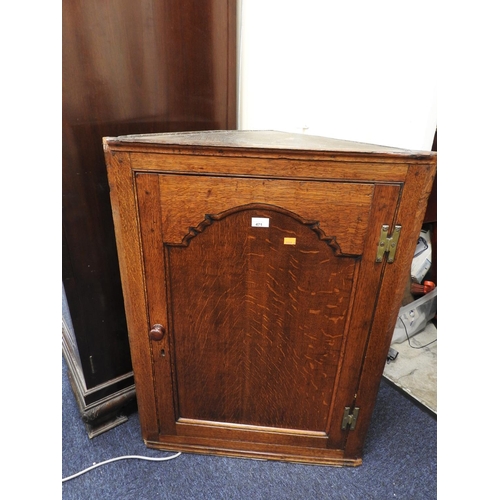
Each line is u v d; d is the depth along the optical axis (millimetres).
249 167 597
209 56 938
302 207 623
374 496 859
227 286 715
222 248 675
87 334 923
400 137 1114
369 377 789
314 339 759
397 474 916
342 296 706
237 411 884
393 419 1105
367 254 659
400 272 675
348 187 604
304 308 726
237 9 991
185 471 904
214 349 794
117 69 767
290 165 591
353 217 627
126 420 1049
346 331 740
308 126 1210
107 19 720
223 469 912
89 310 905
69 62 696
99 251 872
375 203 615
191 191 620
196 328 770
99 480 876
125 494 846
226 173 604
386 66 1071
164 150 588
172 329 771
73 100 724
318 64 1129
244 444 925
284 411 867
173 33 836
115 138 616
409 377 1277
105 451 952
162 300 733
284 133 1000
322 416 863
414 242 650
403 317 1431
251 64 1082
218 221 648
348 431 871
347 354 765
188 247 677
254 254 678
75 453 943
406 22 1017
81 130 755
